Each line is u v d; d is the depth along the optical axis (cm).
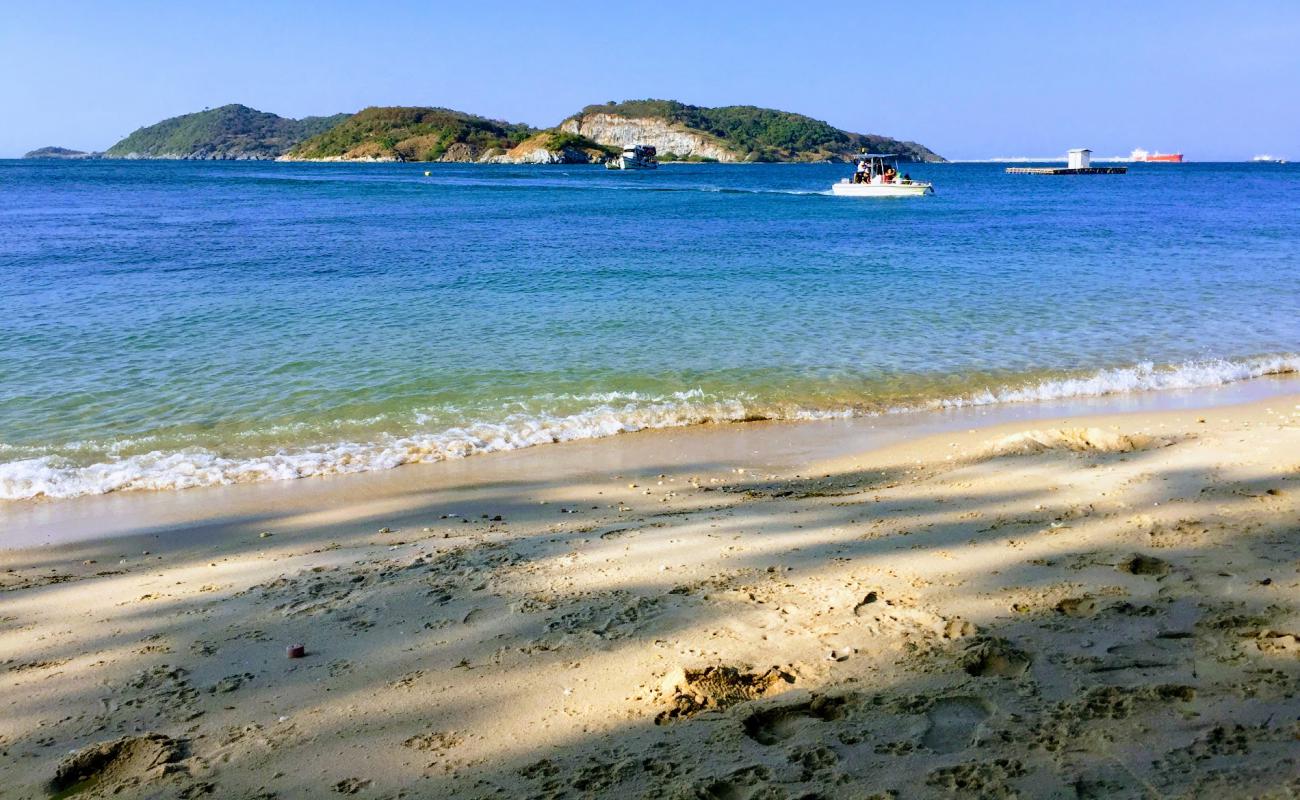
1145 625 453
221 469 895
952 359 1338
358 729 393
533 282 2120
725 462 902
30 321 1584
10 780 363
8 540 714
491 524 712
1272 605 467
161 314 1664
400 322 1603
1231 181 11175
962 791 324
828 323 1591
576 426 1038
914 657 434
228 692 433
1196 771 327
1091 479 730
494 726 390
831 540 621
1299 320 1620
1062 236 3469
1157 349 1405
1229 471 724
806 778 336
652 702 403
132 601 562
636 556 604
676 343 1430
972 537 607
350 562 624
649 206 5853
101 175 12106
